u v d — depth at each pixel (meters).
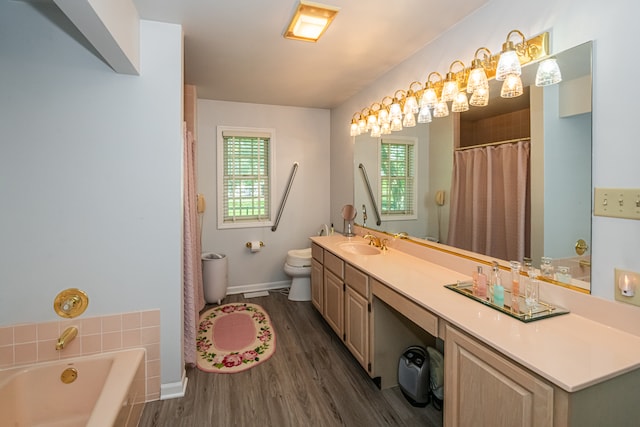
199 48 2.34
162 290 2.01
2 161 1.78
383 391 2.07
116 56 1.66
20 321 1.83
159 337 2.01
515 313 1.39
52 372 1.82
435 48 2.20
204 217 3.76
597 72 1.28
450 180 2.09
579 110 1.35
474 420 1.28
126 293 1.97
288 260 3.72
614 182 1.24
